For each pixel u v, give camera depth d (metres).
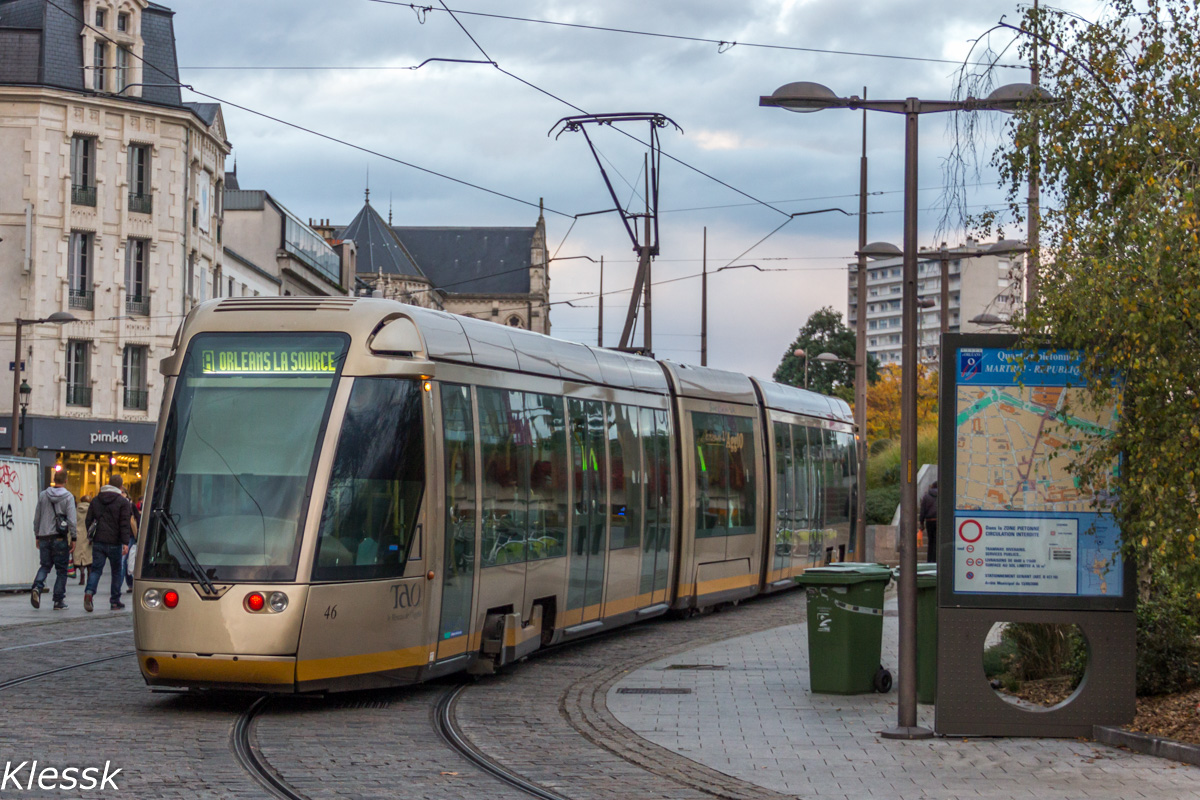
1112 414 10.86
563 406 16.28
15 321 48.53
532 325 133.50
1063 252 10.40
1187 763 9.91
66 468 51.53
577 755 10.33
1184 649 12.04
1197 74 10.32
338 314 12.42
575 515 16.42
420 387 12.73
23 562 26.59
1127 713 10.98
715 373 22.94
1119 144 10.28
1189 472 9.74
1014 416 11.02
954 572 11.03
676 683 14.27
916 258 11.34
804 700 13.11
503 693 13.61
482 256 134.62
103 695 12.58
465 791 8.84
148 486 12.02
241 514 11.71
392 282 116.50
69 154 51.84
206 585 11.52
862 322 39.44
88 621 20.28
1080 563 10.98
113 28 53.62
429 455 12.75
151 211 53.88
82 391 52.31
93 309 52.28
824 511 28.48
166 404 12.29
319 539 11.62
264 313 12.48
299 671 11.46
